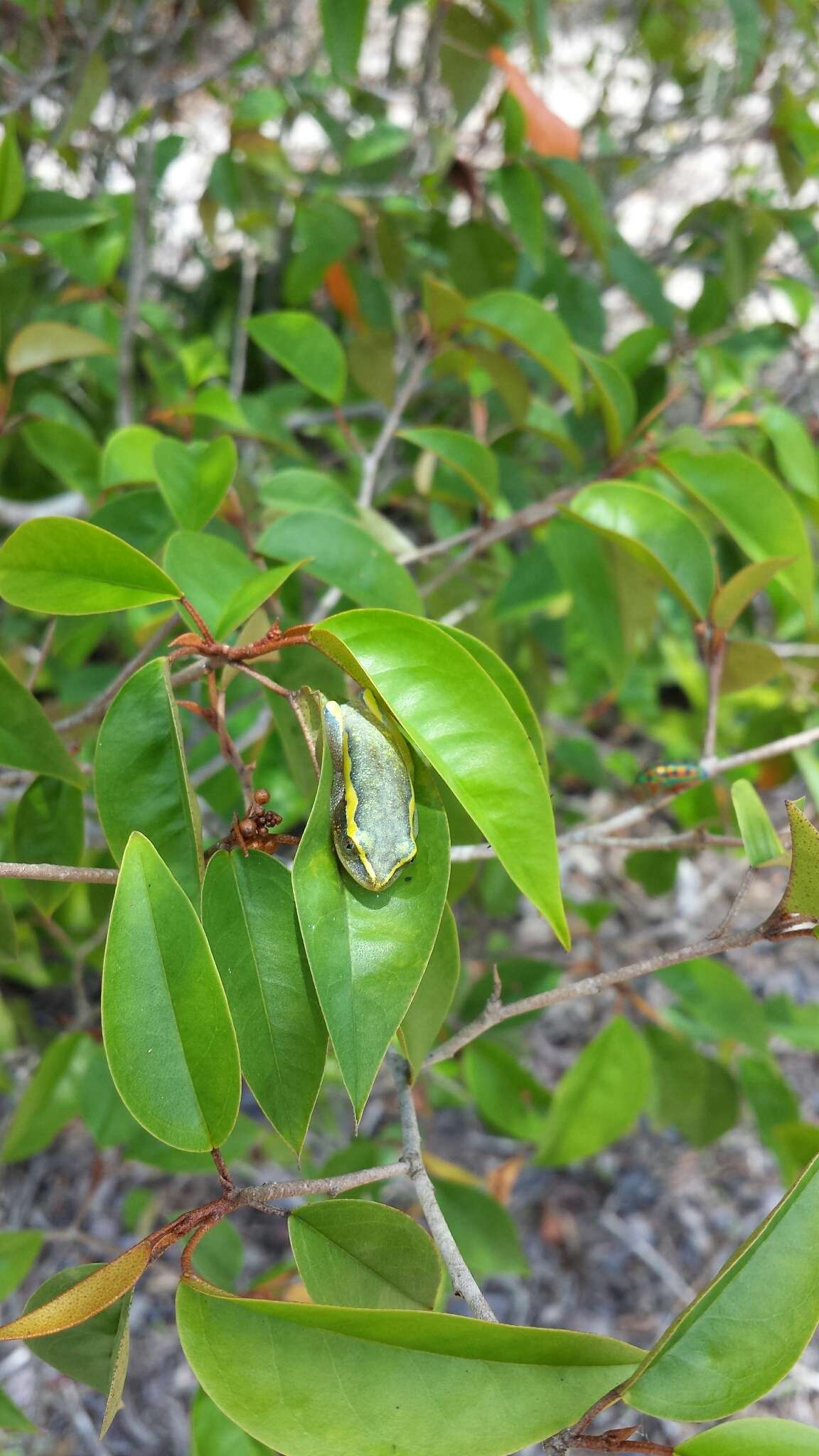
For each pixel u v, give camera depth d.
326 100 0.86
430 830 0.31
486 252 0.63
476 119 0.94
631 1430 0.29
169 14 0.83
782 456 0.49
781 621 0.60
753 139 0.71
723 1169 0.87
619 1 0.95
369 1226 0.32
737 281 0.63
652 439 0.55
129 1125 0.49
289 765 0.40
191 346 0.62
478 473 0.46
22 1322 0.28
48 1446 0.67
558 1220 0.83
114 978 0.30
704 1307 0.29
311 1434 0.28
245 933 0.32
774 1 0.68
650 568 0.42
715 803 0.62
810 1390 0.73
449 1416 0.28
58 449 0.52
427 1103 0.63
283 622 0.43
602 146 0.79
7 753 0.35
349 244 0.65
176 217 0.98
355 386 0.79
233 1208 0.30
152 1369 0.72
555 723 0.88
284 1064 0.32
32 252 0.70
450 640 0.31
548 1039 0.92
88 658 0.88
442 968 0.34
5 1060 0.77
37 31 0.68
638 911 0.99
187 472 0.42
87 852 0.46
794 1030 0.61
